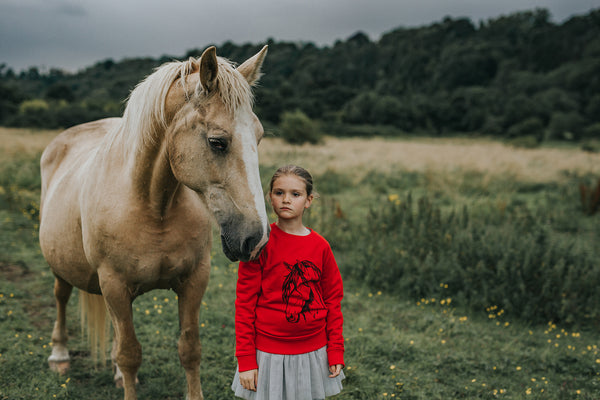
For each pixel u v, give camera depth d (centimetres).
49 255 238
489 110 6781
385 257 480
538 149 2823
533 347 344
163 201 177
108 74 11481
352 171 1333
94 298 254
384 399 254
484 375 294
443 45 11894
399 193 1056
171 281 197
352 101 7050
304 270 160
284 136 2586
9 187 753
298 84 9881
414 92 9931
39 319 343
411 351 321
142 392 252
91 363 282
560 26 10388
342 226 632
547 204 903
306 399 156
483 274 432
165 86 164
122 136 188
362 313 395
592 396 269
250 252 147
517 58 9906
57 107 3688
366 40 14988
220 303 394
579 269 429
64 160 264
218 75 151
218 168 152
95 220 184
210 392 252
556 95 6338
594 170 1448
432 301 426
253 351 158
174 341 317
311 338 160
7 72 12875
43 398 234
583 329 387
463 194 1051
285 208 159
